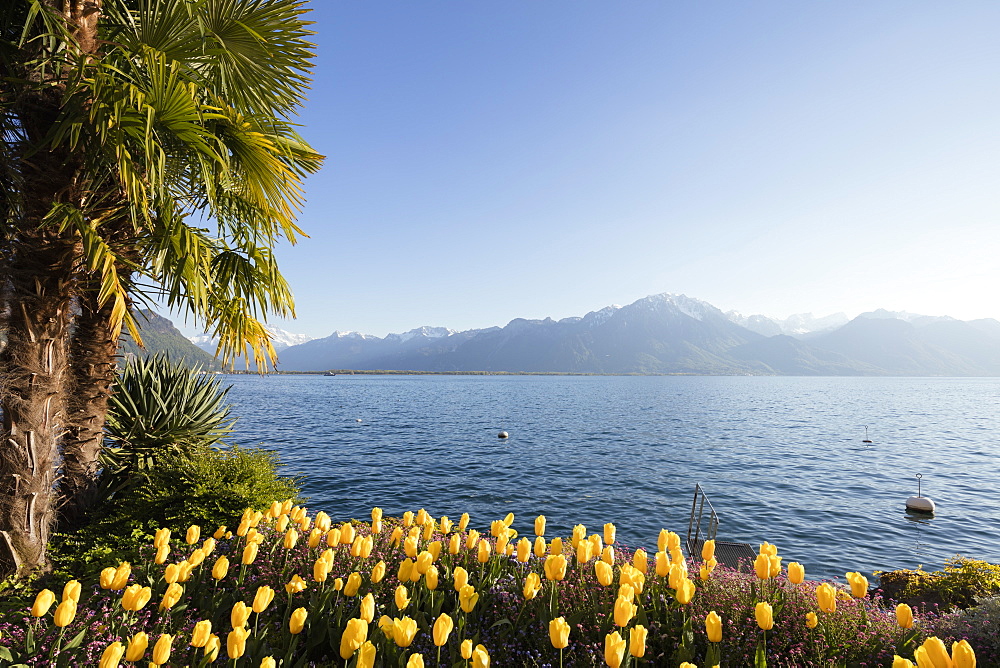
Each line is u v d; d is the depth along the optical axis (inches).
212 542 169.8
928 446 1487.5
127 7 236.7
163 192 205.6
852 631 157.6
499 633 157.9
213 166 232.1
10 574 196.4
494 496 769.6
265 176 232.4
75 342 255.0
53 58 185.0
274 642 150.3
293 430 1576.0
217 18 222.8
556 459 1127.0
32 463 203.5
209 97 224.1
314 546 195.2
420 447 1268.5
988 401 4156.0
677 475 968.9
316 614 155.2
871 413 2783.0
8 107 189.5
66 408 248.8
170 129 192.9
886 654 150.5
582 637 156.6
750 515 698.8
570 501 750.5
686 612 167.2
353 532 186.9
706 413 2566.4
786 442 1507.1
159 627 148.9
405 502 722.2
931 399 4461.1
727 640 155.1
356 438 1418.6
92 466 265.3
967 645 108.7
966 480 987.9
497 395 4259.4
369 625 157.2
